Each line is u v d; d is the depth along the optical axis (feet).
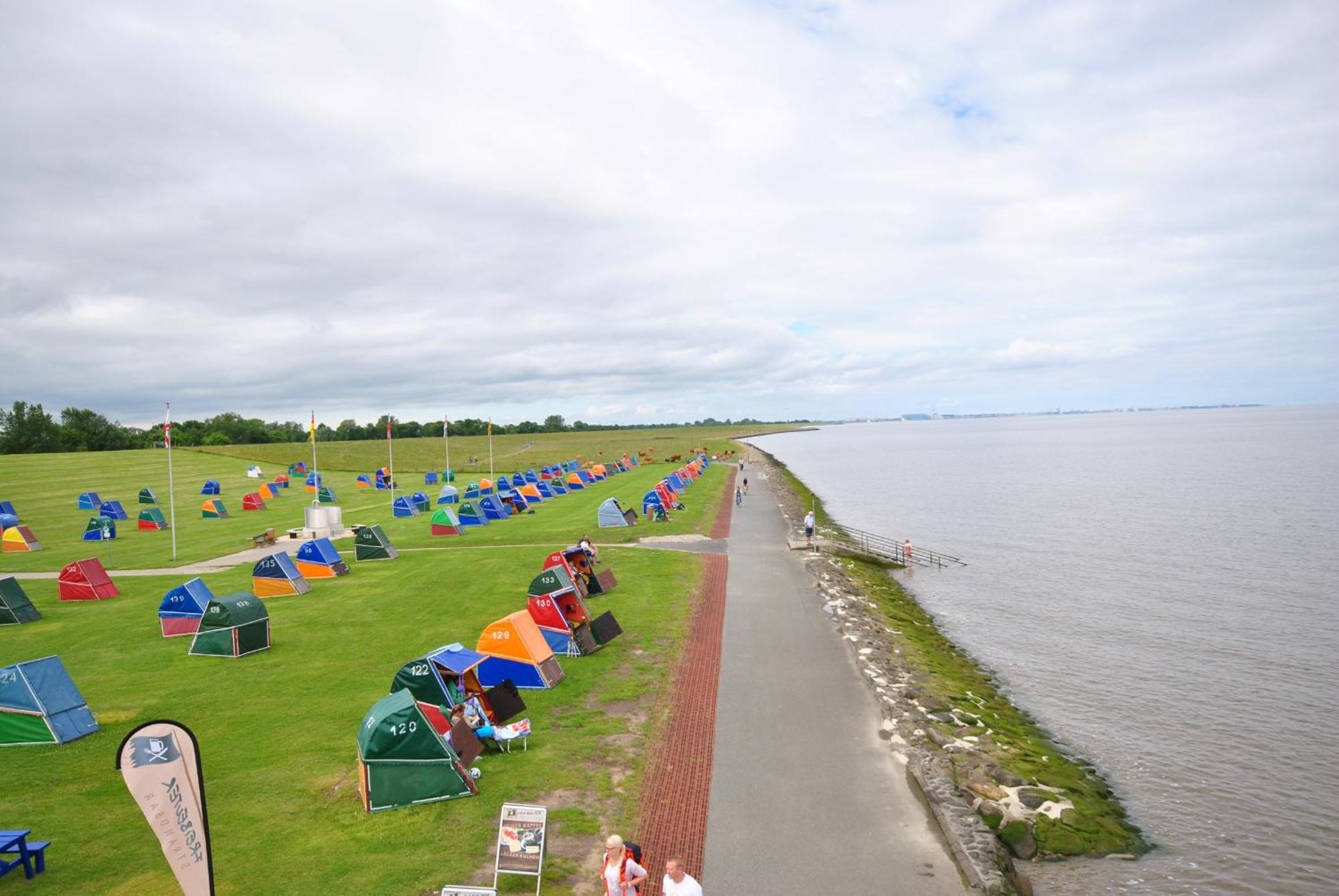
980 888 42.22
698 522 182.60
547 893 40.32
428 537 166.91
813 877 43.11
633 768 55.42
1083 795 61.62
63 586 110.22
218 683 73.87
